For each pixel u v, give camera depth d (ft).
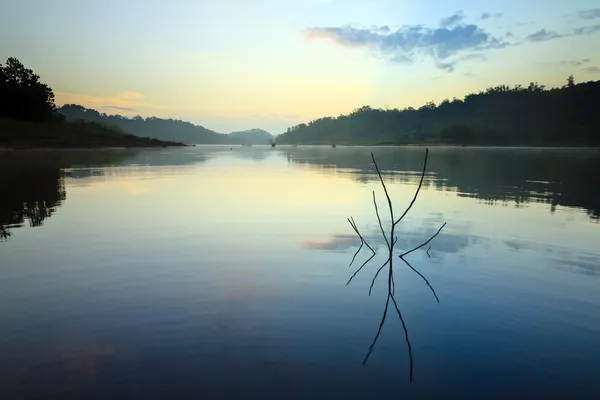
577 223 29.94
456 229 27.84
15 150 190.08
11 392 9.20
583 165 101.96
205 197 42.86
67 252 21.53
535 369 10.48
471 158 145.69
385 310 14.10
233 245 23.08
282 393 9.20
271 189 50.21
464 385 9.70
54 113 306.96
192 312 13.74
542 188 52.21
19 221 30.04
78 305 14.33
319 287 16.39
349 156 177.68
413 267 19.27
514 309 14.34
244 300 14.80
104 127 342.03
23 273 17.92
